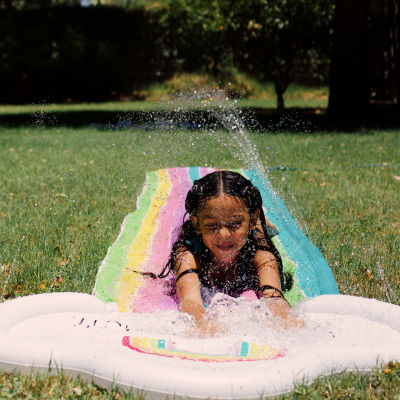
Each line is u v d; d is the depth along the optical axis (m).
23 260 3.68
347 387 2.10
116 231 4.32
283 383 2.01
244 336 2.41
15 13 21.95
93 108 17.83
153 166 6.91
